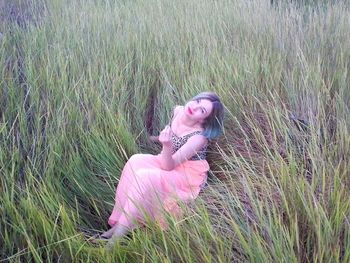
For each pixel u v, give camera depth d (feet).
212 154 10.89
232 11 18.47
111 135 10.43
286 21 17.29
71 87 12.09
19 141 10.08
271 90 12.59
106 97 11.96
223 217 7.95
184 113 10.02
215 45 14.83
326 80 13.14
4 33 14.96
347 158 9.34
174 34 15.94
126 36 15.49
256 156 10.53
